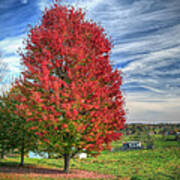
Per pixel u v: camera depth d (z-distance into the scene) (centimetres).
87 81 1469
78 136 1453
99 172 2175
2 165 1952
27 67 1484
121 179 1756
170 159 3341
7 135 2041
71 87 1366
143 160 3381
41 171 1723
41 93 1445
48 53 1479
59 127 1506
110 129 1542
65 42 1608
